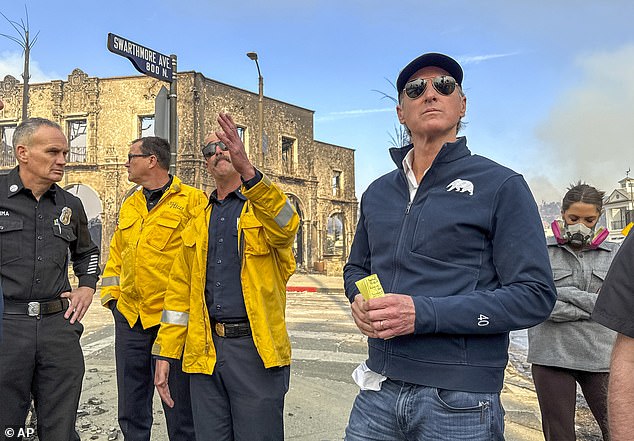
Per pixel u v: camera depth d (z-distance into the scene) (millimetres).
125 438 3732
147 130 29875
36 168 3020
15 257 2969
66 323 3135
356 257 2369
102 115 29688
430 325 1733
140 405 3775
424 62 2088
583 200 3082
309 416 4691
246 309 2738
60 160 3088
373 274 1947
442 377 1809
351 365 6676
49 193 3164
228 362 2752
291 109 34781
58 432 3068
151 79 29031
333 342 8211
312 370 6406
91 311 12086
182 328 2953
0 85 30750
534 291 1748
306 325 9930
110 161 29422
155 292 3701
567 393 3008
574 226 3113
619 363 1438
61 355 3082
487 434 1794
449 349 1814
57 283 3119
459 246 1859
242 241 2791
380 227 2072
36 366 3057
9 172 3127
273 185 2559
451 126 2031
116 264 4070
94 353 7355
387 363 1933
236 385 2727
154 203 3975
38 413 3104
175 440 3461
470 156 1993
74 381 3141
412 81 2080
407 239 1957
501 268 1822
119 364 3773
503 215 1825
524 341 8945
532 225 1816
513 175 1876
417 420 1867
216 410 2805
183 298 2977
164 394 2947
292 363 6754
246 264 2758
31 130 3012
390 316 1741
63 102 30141
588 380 3023
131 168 4012
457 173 1937
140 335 3738
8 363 2912
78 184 29922
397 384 1939
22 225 3004
